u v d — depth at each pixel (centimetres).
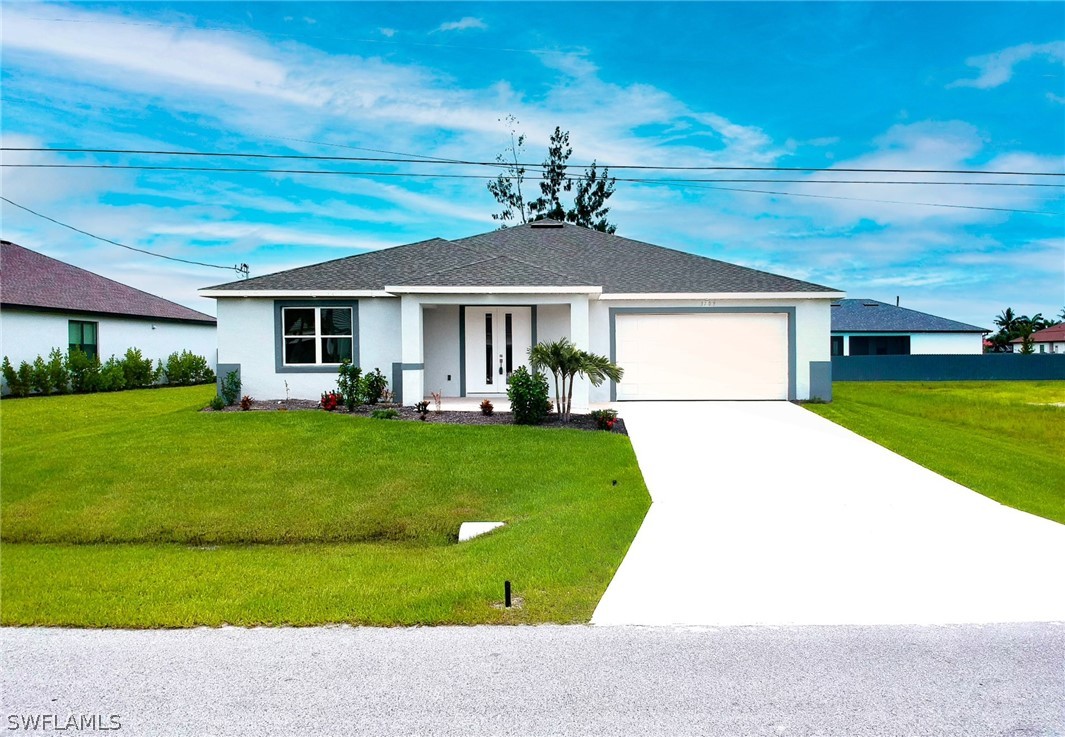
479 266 1571
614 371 1249
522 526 706
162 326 2689
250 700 355
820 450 1066
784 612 481
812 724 329
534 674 385
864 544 640
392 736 318
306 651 418
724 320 1653
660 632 446
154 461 970
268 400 1588
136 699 357
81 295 2345
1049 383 3016
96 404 1806
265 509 786
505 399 1606
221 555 645
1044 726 328
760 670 389
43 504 802
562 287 1435
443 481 877
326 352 1611
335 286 1589
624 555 609
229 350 1591
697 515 732
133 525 740
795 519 720
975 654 411
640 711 342
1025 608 487
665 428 1245
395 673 386
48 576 569
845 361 3356
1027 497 838
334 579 556
